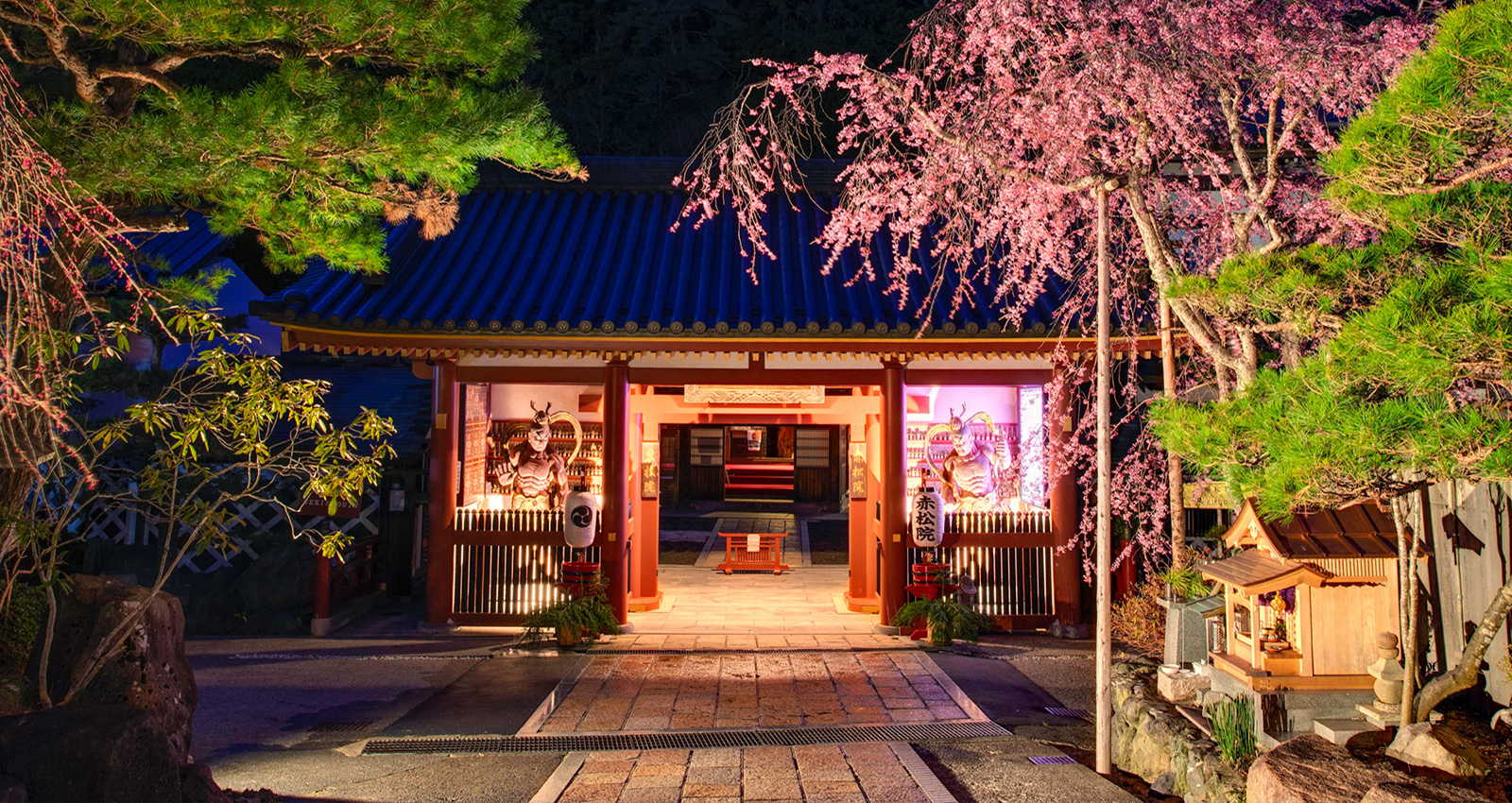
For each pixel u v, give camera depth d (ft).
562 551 39.17
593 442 42.86
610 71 95.61
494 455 42.80
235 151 16.26
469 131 18.54
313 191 19.48
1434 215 11.88
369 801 18.11
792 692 27.73
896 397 38.42
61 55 17.11
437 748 22.02
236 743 22.59
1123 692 22.30
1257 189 22.72
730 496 80.69
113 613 16.96
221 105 16.33
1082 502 39.14
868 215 25.80
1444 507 16.92
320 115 16.90
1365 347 11.82
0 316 15.39
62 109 16.49
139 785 13.48
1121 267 29.45
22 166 12.85
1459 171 11.62
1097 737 20.12
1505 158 10.96
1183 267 22.63
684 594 46.93
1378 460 11.73
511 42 19.42
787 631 37.99
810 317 35.91
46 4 15.12
